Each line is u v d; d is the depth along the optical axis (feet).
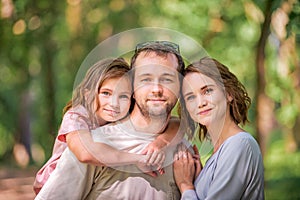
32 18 40.88
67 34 44.32
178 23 38.11
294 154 35.14
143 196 10.38
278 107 36.32
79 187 10.44
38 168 53.31
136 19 43.24
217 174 10.53
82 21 44.19
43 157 54.80
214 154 10.82
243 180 10.52
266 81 33.27
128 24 43.55
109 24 44.11
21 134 59.57
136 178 10.37
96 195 10.46
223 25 37.04
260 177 10.71
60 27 43.50
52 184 10.43
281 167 33.30
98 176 10.52
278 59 32.99
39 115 57.16
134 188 10.35
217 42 37.42
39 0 39.83
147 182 10.40
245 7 33.96
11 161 58.70
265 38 26.18
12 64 47.34
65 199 10.43
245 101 11.14
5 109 59.67
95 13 44.50
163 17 39.29
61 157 10.56
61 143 11.00
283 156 34.71
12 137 59.52
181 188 10.64
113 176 10.41
